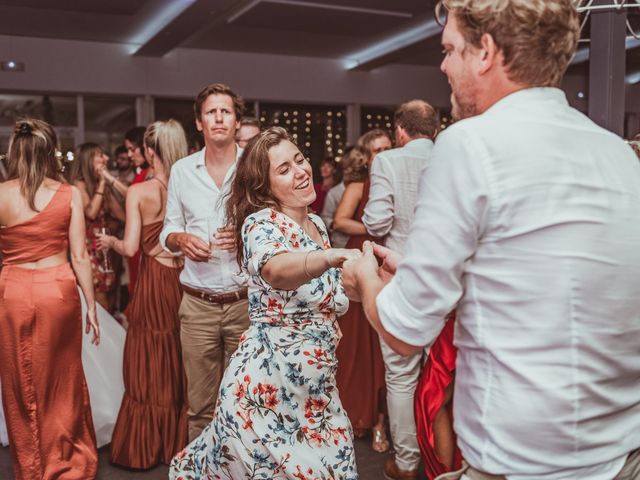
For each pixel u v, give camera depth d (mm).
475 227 1085
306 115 12133
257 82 11508
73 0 8133
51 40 10211
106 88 10555
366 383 3500
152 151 3420
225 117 2957
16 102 10320
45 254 2994
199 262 2990
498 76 1137
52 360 3021
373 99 12344
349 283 1288
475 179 1073
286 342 2098
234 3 7668
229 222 2320
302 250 2070
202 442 2314
